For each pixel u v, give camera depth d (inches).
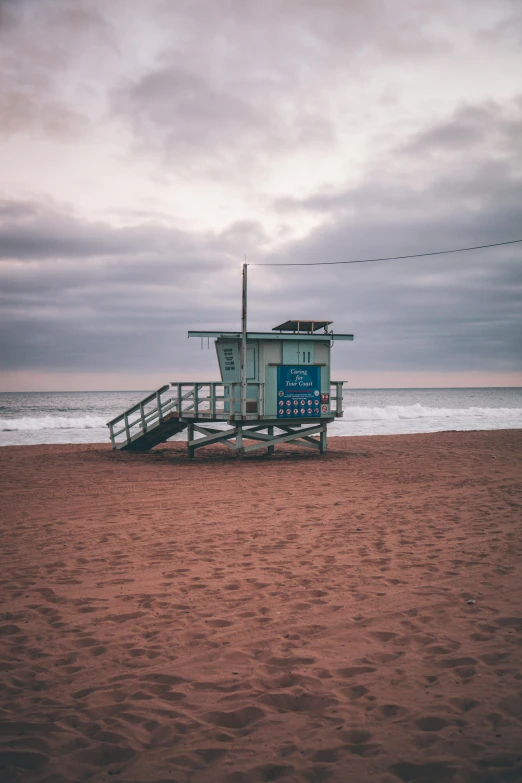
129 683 158.7
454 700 142.9
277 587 235.9
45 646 184.7
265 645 181.3
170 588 237.9
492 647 173.5
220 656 174.2
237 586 238.5
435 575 245.4
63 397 5467.5
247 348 656.4
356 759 120.7
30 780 116.7
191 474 565.9
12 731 135.4
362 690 150.8
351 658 170.1
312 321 690.8
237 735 132.2
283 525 343.3
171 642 185.5
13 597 231.0
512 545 288.4
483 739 125.9
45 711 144.6
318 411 699.4
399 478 512.1
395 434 1129.4
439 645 176.6
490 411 1989.4
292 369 679.1
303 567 261.6
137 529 340.8
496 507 380.5
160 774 118.1
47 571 263.4
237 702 147.0
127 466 635.5
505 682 151.3
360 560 270.1
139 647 182.2
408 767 117.3
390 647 176.9
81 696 152.3
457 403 3585.1
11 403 3627.0
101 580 249.9
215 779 116.0
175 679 160.6
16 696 152.6
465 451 722.8
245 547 297.3
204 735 132.5
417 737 127.8
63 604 222.1
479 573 246.2
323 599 220.8
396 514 366.3
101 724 137.8
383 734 129.8
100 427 1461.6
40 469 609.9
